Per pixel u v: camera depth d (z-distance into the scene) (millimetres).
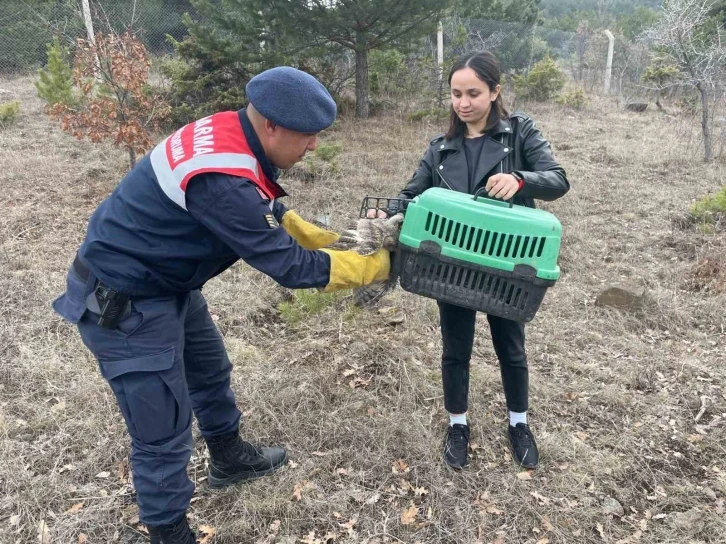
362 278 1815
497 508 2398
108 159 7051
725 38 11859
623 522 2355
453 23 13211
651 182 7098
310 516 2350
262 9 9109
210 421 2322
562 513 2379
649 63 15219
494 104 2189
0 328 3533
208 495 2453
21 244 4727
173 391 1847
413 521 2342
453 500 2434
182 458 1921
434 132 9383
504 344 2479
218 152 1615
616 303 4062
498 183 1935
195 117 8938
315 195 6059
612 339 3717
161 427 1856
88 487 2455
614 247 5152
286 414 2900
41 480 2465
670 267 4711
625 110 12633
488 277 1876
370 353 3449
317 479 2541
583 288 4406
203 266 1819
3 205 5488
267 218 1634
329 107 1683
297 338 3676
